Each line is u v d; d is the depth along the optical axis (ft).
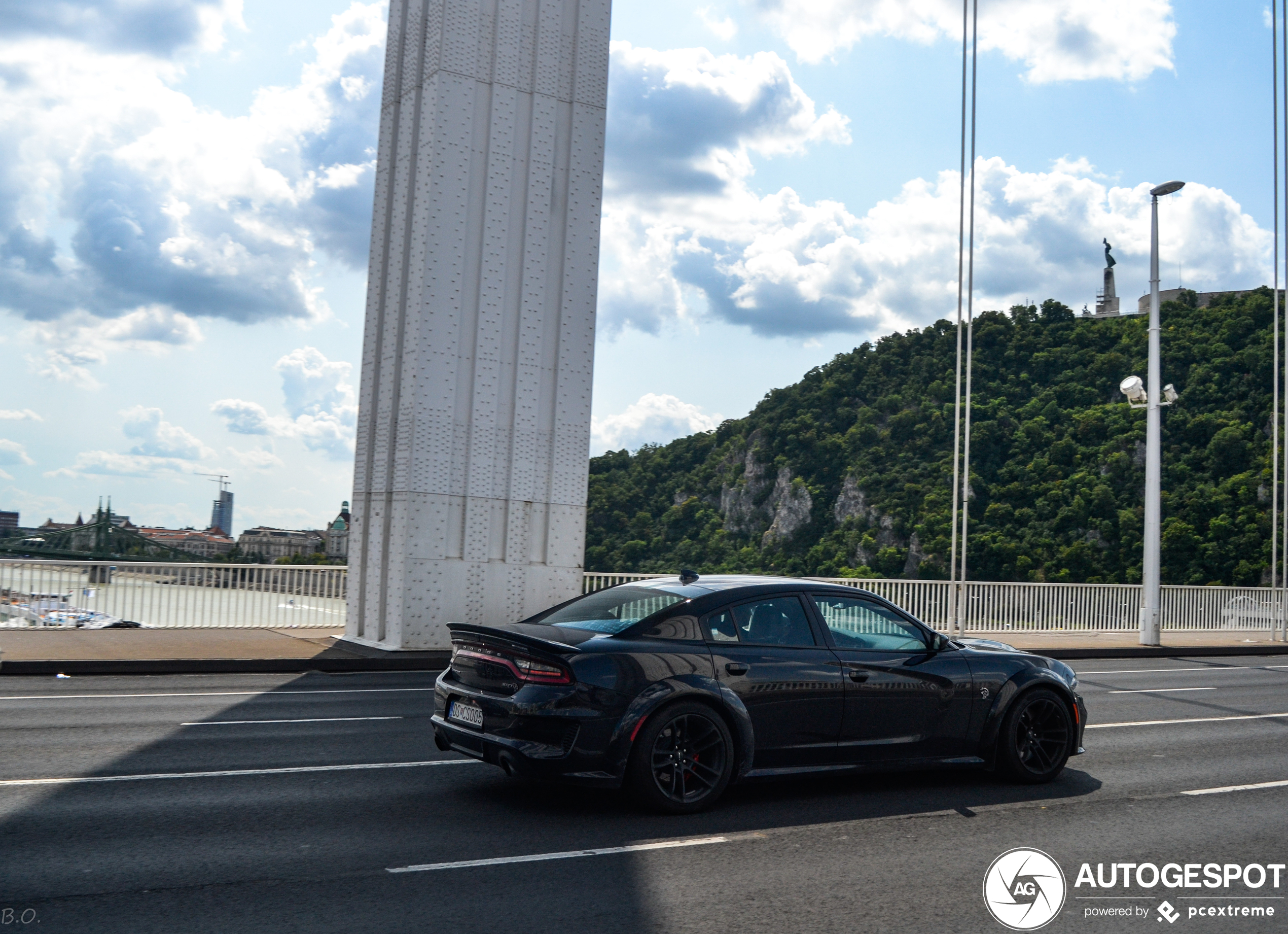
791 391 448.65
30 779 22.41
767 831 19.99
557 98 56.90
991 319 382.63
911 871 17.56
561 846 18.42
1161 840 20.21
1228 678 56.95
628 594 23.67
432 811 20.76
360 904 14.93
